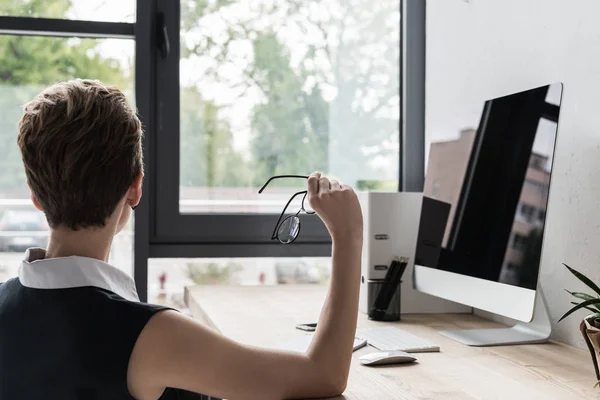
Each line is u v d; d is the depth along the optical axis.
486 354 1.47
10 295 0.96
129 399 0.90
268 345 1.52
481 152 1.70
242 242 2.63
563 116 1.67
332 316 1.09
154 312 0.92
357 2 2.71
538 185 1.43
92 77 2.53
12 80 2.49
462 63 2.27
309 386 1.03
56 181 0.96
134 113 1.04
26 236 2.50
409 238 2.04
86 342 0.90
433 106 2.53
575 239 1.61
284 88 2.67
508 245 1.52
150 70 2.54
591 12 1.56
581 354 1.48
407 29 2.67
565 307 1.63
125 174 1.00
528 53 1.83
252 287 2.49
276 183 2.66
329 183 1.19
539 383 1.23
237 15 2.64
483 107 1.72
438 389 1.18
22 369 0.91
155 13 2.55
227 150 2.63
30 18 2.45
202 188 2.61
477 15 2.15
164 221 2.57
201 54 2.61
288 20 2.68
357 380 1.23
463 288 1.69
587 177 1.58
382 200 2.03
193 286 2.49
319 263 2.68
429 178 1.95
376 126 2.73
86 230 0.99
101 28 2.50
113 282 0.97
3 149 2.48
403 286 2.05
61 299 0.92
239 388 0.97
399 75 2.73
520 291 1.46
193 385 0.94
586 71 1.58
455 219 1.78
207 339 0.95
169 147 2.58
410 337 1.60
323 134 2.70
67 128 0.96
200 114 2.61
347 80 2.71
